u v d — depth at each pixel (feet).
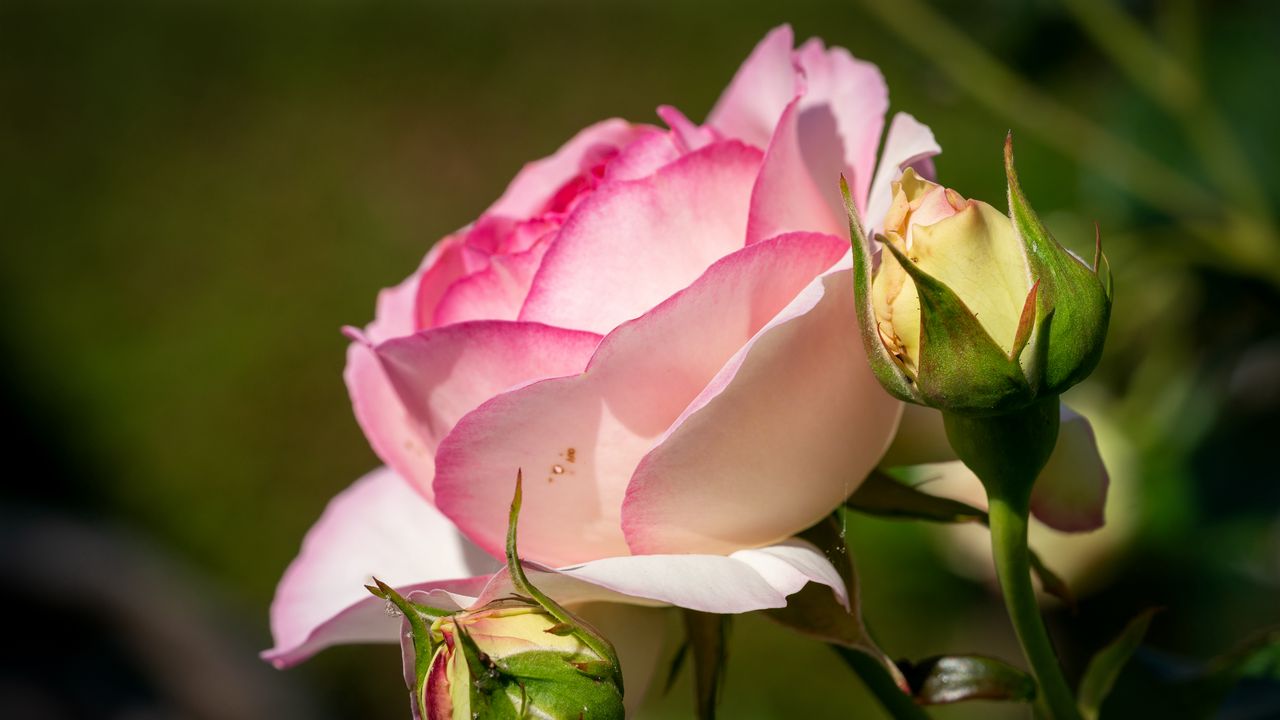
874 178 1.44
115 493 6.66
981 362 1.28
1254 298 2.23
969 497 1.51
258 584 6.00
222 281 8.32
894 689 1.39
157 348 7.72
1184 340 2.26
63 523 4.65
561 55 10.62
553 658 1.29
